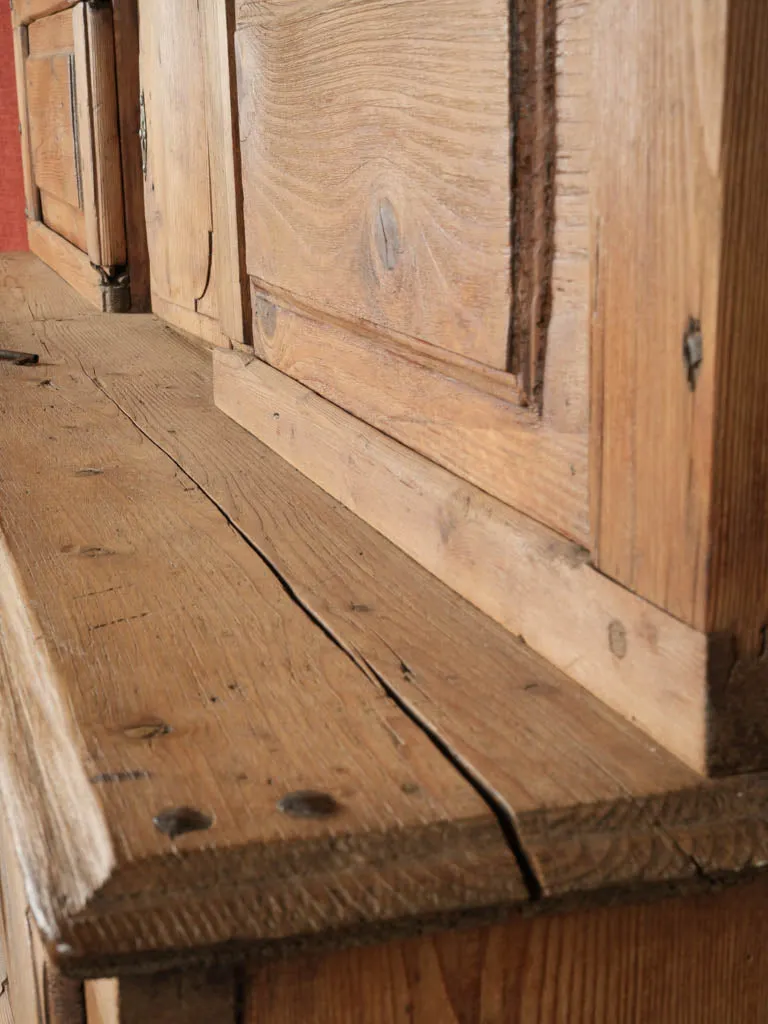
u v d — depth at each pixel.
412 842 0.67
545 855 0.68
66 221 3.34
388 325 1.16
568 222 0.84
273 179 1.48
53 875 0.65
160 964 0.61
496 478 1.00
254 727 0.81
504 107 0.87
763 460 0.69
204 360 2.21
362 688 0.87
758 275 0.67
